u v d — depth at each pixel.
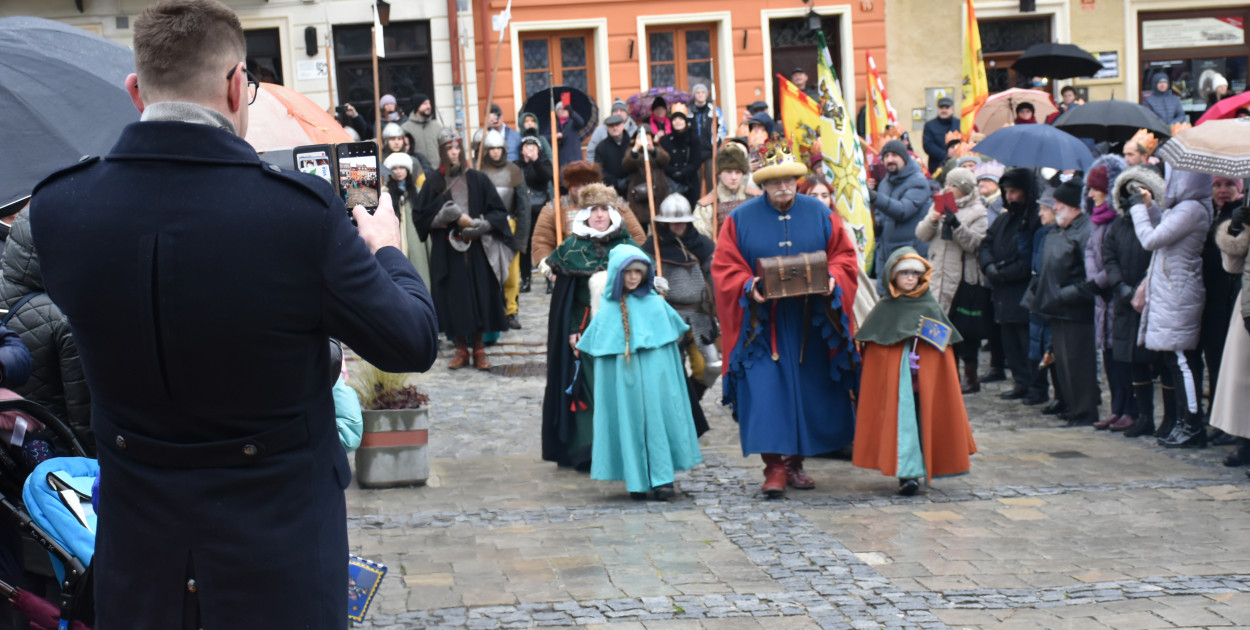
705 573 5.32
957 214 9.75
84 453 3.64
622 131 13.52
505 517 6.35
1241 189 7.35
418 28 18.50
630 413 6.62
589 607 4.87
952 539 5.81
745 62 19.08
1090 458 7.52
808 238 6.79
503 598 5.00
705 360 8.09
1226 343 7.01
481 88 18.58
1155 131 10.88
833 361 6.74
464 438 8.44
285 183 2.28
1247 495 6.48
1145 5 19.47
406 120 15.57
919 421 6.68
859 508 6.44
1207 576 5.12
